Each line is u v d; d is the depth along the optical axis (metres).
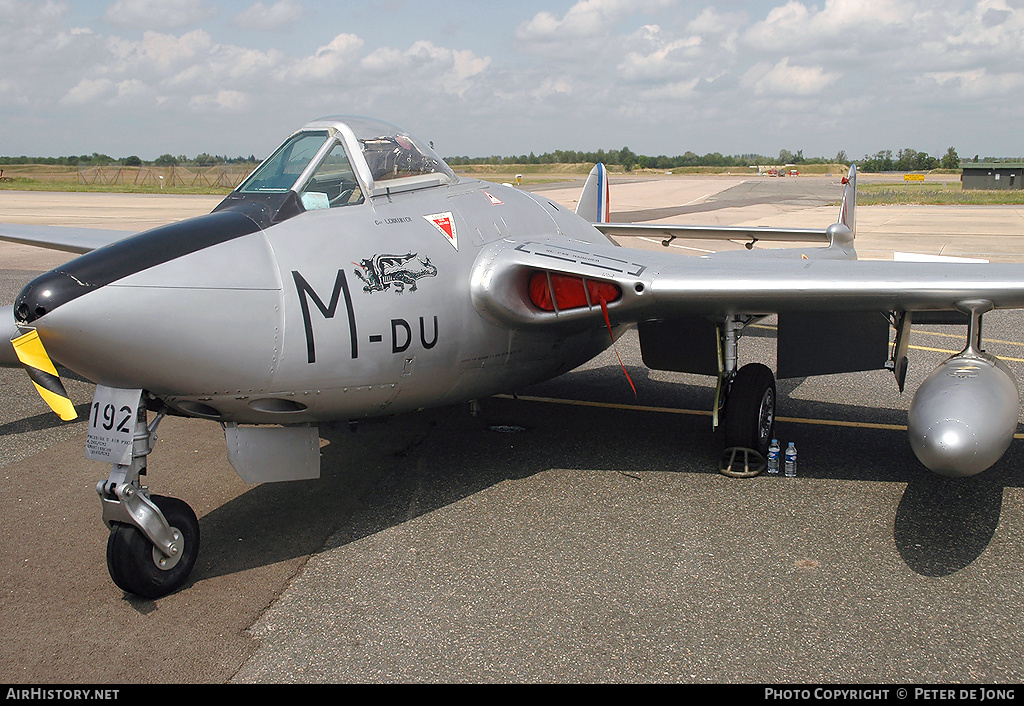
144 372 3.89
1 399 7.82
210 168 80.00
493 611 3.89
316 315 4.27
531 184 68.88
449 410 7.31
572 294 5.31
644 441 6.41
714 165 183.88
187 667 3.45
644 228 9.16
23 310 3.65
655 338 6.54
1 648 3.60
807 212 37.41
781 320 6.19
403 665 3.45
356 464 5.95
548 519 4.95
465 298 5.02
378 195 4.87
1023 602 3.95
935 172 139.12
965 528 4.78
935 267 5.02
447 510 5.09
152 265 3.85
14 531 4.84
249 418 4.49
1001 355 9.34
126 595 4.08
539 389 8.09
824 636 3.66
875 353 6.29
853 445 6.28
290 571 4.31
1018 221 30.20
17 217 28.19
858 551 4.50
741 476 5.58
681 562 4.38
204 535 4.78
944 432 4.24
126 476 3.94
